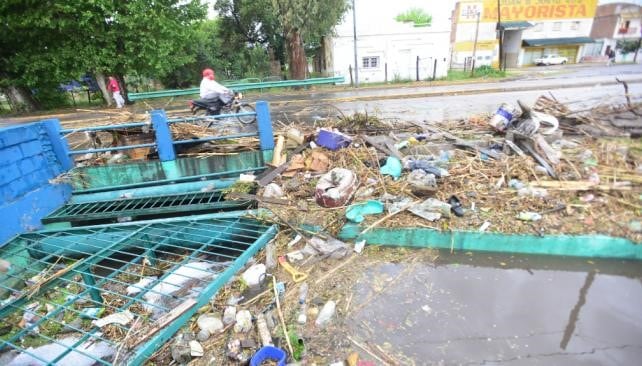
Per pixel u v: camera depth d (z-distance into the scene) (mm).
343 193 4480
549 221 3922
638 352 2633
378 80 22875
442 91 14445
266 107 5609
